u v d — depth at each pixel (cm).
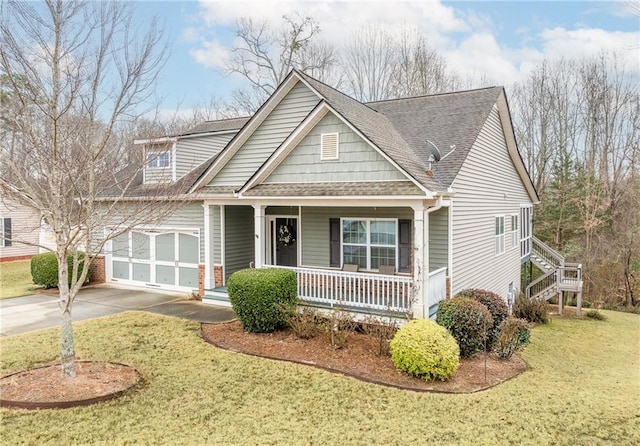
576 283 2017
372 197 1001
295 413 644
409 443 570
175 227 1516
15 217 2420
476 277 1359
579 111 3088
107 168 876
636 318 1966
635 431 626
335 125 1129
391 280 1009
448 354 790
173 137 1200
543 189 3042
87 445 534
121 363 817
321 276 1219
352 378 788
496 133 1566
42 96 675
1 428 570
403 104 1641
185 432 575
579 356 1214
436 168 1162
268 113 1328
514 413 675
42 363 809
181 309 1263
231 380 759
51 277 1559
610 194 2714
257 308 1009
